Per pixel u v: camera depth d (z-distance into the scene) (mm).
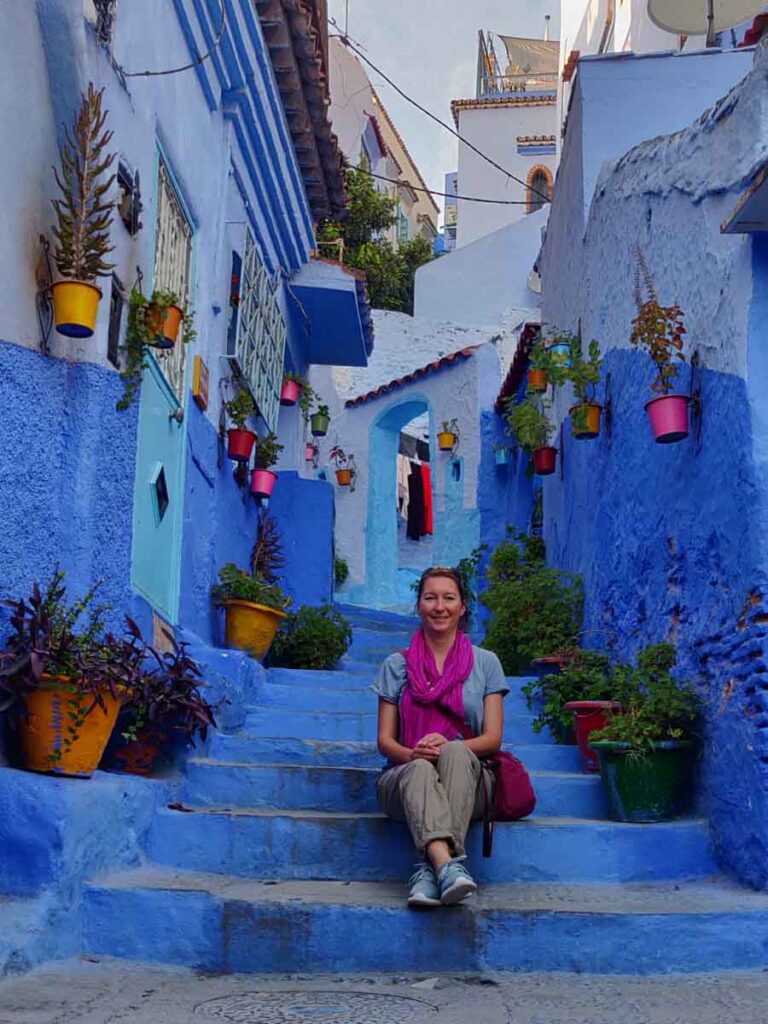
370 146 27797
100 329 5176
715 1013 3428
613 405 6922
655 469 5984
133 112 5801
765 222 4559
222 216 7906
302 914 4043
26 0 4719
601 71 8320
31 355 4691
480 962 3998
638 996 3650
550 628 7648
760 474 4598
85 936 4086
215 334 7816
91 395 5059
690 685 5242
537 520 11953
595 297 7633
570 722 5887
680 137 5762
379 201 24078
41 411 4773
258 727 6367
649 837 4777
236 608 7715
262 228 9516
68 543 4922
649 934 4008
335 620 8867
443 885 3977
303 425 12852
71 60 4941
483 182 27516
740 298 4797
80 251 4738
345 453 17172
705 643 5098
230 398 8328
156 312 5582
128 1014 3311
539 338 9125
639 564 6219
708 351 5184
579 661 6504
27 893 3924
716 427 5031
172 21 6633
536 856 4727
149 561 6121
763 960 4023
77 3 4930
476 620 13898
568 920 4020
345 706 6918
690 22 8492
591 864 4723
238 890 4281
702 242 5328
